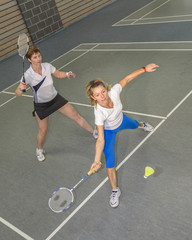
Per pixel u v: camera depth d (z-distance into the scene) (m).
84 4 13.28
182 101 4.89
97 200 3.48
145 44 8.02
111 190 3.57
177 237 2.79
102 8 14.12
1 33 10.79
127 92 5.67
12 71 9.37
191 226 2.85
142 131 4.45
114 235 3.00
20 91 3.70
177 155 3.79
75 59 8.43
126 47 8.20
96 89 2.86
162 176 3.53
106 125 3.28
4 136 5.46
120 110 3.22
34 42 11.72
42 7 11.66
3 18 10.76
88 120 5.19
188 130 4.17
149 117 4.72
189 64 6.11
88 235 3.08
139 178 3.61
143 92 5.52
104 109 3.01
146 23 9.88
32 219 3.49
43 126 4.14
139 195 3.37
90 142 4.59
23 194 3.92
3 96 7.39
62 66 8.15
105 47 8.74
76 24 12.70
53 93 3.97
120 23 10.82
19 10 11.14
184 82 5.46
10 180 4.25
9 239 3.30
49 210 3.54
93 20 12.51
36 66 3.60
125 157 4.02
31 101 6.64
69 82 6.95
